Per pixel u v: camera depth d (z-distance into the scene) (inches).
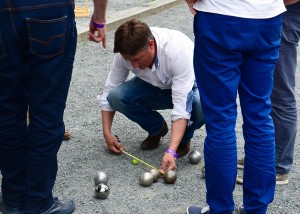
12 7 116.6
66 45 123.5
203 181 158.4
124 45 146.2
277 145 154.1
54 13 118.6
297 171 167.2
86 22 335.9
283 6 121.8
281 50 145.2
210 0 116.5
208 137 122.3
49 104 126.1
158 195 150.9
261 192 125.9
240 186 155.9
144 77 161.3
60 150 175.9
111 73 167.6
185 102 154.3
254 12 115.4
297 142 188.1
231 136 121.5
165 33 155.6
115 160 170.1
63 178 158.2
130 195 150.4
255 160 124.0
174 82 155.5
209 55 118.3
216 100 120.2
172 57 152.8
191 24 369.7
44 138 127.5
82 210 142.8
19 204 135.8
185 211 143.7
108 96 167.0
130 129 193.5
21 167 133.0
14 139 129.2
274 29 119.3
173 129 155.0
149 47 149.6
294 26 143.4
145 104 169.0
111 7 387.2
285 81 147.9
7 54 120.7
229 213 125.7
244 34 116.3
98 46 303.0
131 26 146.8
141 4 401.1
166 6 407.8
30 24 117.4
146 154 174.9
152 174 155.1
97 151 176.1
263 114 123.1
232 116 121.4
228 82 118.9
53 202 137.3
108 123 169.6
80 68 265.4
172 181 155.0
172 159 153.7
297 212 145.0
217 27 116.2
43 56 121.3
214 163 121.9
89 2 400.5
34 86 124.7
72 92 232.5
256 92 122.7
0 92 125.7
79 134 189.0
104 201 147.2
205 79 120.5
